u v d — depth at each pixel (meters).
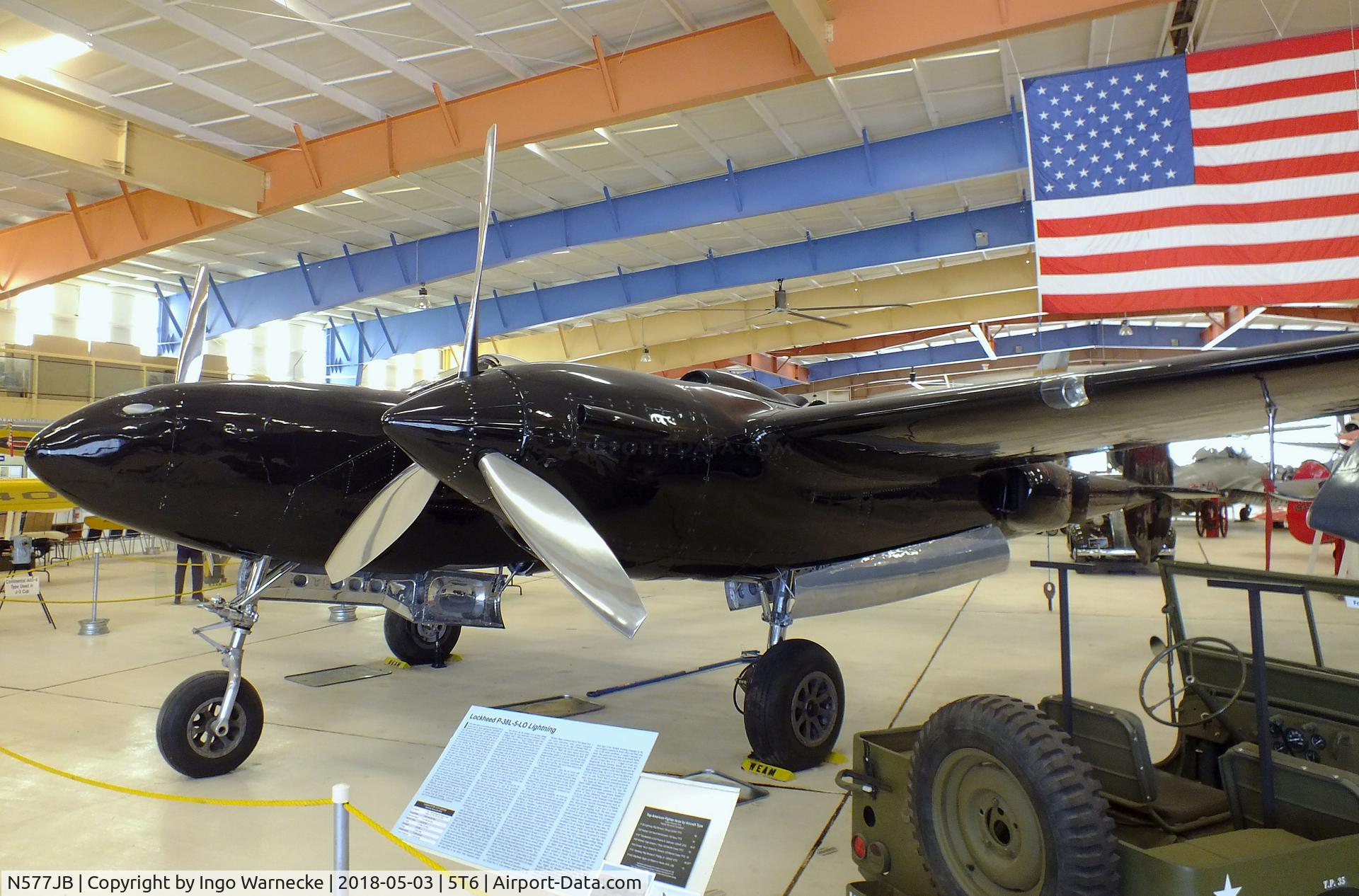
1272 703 3.02
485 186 4.05
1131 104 7.96
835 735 4.80
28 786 4.38
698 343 26.78
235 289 18.55
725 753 4.89
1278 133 7.62
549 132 10.27
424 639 7.24
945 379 36.53
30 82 10.16
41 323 19.52
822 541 5.00
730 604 5.46
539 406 3.75
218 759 4.52
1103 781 2.85
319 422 4.80
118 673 7.04
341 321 23.31
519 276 19.72
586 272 19.70
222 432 4.52
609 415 3.90
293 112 11.34
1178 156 7.83
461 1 9.06
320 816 3.94
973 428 4.12
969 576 6.23
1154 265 7.86
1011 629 8.68
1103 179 7.97
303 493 4.73
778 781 4.47
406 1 9.05
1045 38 10.48
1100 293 7.96
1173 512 9.95
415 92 10.93
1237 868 2.00
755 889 3.20
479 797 2.54
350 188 11.69
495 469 3.58
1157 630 8.51
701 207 14.09
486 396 3.69
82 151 10.31
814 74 8.96
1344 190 7.46
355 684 6.68
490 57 10.16
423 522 5.09
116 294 20.66
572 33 9.80
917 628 8.84
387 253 16.70
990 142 12.42
